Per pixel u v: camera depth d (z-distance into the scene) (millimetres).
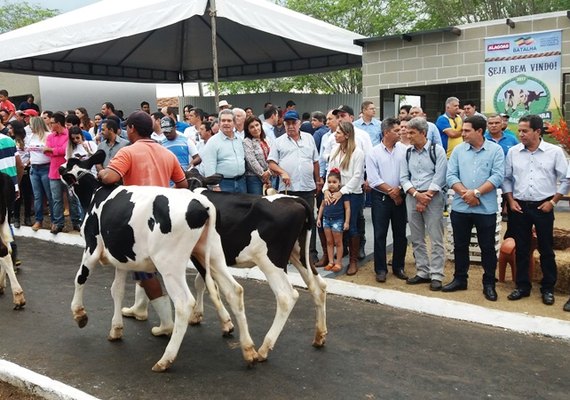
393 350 5281
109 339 5496
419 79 12938
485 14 21266
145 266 4895
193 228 4617
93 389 4504
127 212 4789
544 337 5590
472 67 12297
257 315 6223
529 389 4535
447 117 10039
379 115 13586
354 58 16719
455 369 4887
